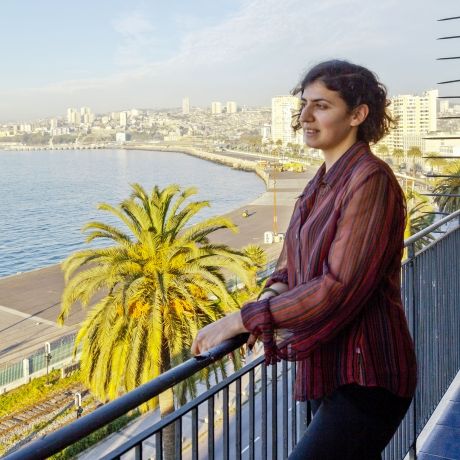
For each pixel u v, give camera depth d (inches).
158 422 56.0
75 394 871.7
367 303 54.0
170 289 494.9
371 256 50.9
